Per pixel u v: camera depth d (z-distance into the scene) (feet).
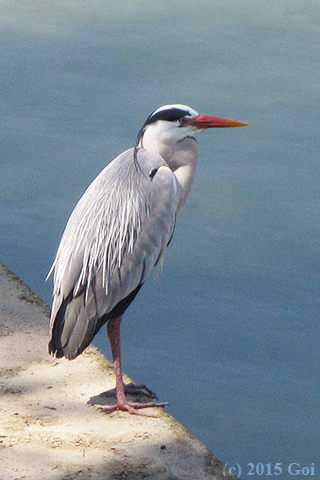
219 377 33.50
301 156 48.42
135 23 68.59
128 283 26.96
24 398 26.84
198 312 37.17
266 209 43.86
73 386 27.71
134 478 23.25
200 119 29.04
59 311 26.37
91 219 26.84
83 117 52.75
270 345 35.22
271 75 58.70
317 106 54.19
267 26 68.49
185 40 64.85
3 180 45.83
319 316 36.70
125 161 27.99
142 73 58.54
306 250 40.86
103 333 40.06
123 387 26.71
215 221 43.11
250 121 52.01
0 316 31.14
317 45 64.18
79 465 23.57
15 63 60.29
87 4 74.18
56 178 46.11
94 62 60.49
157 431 25.54
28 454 23.94
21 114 53.21
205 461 24.26
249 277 39.17
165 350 35.04
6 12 71.41
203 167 47.52
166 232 27.71
